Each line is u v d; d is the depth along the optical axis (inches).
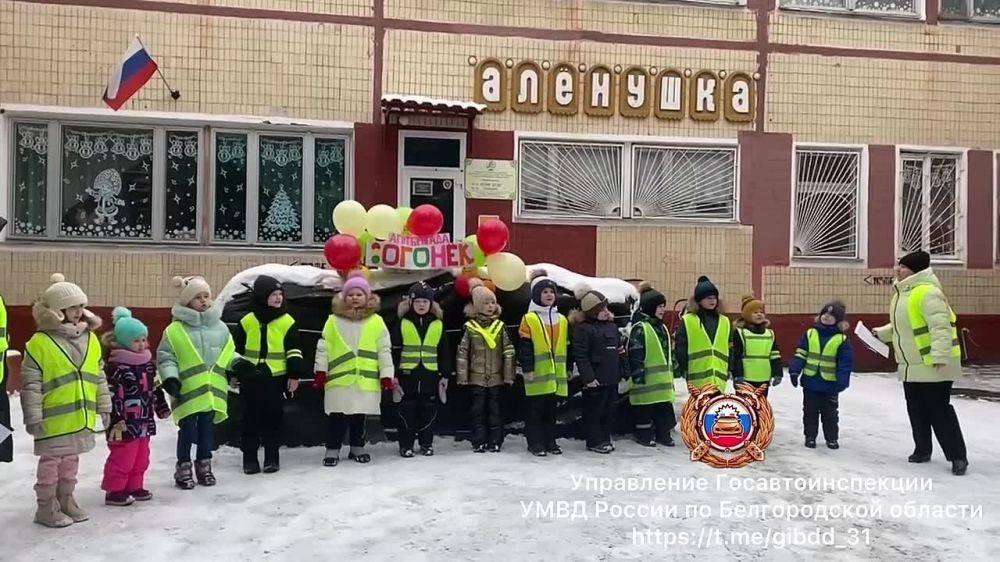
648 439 266.8
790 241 443.2
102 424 191.2
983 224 461.7
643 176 434.9
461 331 268.1
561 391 254.7
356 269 263.7
